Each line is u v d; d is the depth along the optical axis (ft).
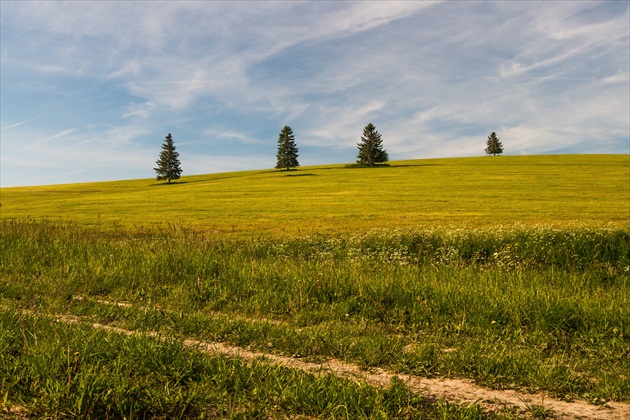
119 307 23.25
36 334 16.67
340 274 28.48
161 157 353.51
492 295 24.07
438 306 23.17
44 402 12.09
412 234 55.83
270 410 12.35
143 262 33.14
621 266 39.78
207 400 12.78
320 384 13.32
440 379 15.05
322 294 26.07
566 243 46.01
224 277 29.35
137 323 20.45
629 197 134.72
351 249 49.80
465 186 179.93
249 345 18.11
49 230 50.57
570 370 15.55
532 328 20.45
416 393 13.38
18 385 12.86
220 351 17.13
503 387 14.43
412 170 284.20
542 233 49.01
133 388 12.58
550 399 13.60
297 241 58.03
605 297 24.03
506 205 120.16
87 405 11.80
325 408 12.30
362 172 288.92
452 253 45.73
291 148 411.54
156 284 29.32
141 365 14.56
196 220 107.04
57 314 21.97
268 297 25.59
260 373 14.33
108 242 45.01
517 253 44.98
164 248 38.37
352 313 23.67
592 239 46.32
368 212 114.01
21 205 171.42
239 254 40.83
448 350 17.90
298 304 24.63
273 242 57.57
